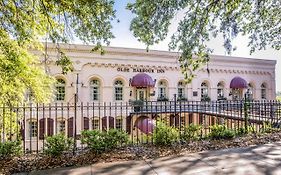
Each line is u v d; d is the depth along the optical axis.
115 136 7.07
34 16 8.48
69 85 23.88
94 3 7.70
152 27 8.69
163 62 27.97
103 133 7.00
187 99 28.98
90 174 5.16
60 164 5.86
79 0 7.66
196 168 5.36
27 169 5.56
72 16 8.23
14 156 6.40
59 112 20.69
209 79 30.34
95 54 24.86
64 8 8.07
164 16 8.61
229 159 5.96
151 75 27.47
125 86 26.34
